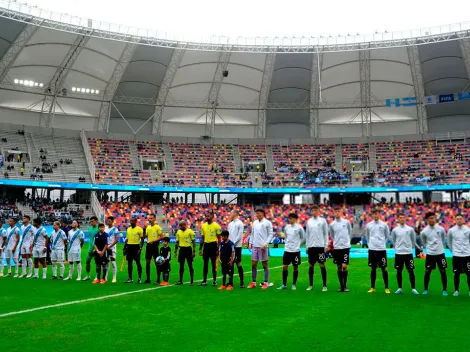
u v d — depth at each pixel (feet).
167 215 157.17
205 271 43.39
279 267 65.21
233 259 40.65
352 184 166.20
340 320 27.12
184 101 170.19
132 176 164.25
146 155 171.94
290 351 20.65
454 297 35.53
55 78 151.23
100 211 146.20
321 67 157.17
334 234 39.52
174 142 178.60
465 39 137.49
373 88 164.45
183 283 44.98
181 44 144.46
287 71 160.04
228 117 179.01
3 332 24.16
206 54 152.66
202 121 179.93
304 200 176.45
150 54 148.97
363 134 179.63
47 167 152.25
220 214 161.68
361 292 38.55
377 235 38.24
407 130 176.04
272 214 163.73
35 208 138.21
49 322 26.66
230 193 169.37
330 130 181.57
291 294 37.40
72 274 50.72
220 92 168.55
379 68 156.35
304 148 180.14
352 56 152.76
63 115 167.02
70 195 163.32
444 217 148.66
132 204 159.74
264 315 28.66
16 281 46.47
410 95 162.50
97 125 170.50
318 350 20.76
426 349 20.75
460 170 162.40
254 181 171.42
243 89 167.84
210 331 24.44
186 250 43.93
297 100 170.30
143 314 29.07
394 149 175.11
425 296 36.11
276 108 169.68
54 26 127.95
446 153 168.45
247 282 46.52
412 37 136.56
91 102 166.61
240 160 177.47
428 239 37.22
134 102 164.96
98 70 152.35
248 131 181.88
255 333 23.98
